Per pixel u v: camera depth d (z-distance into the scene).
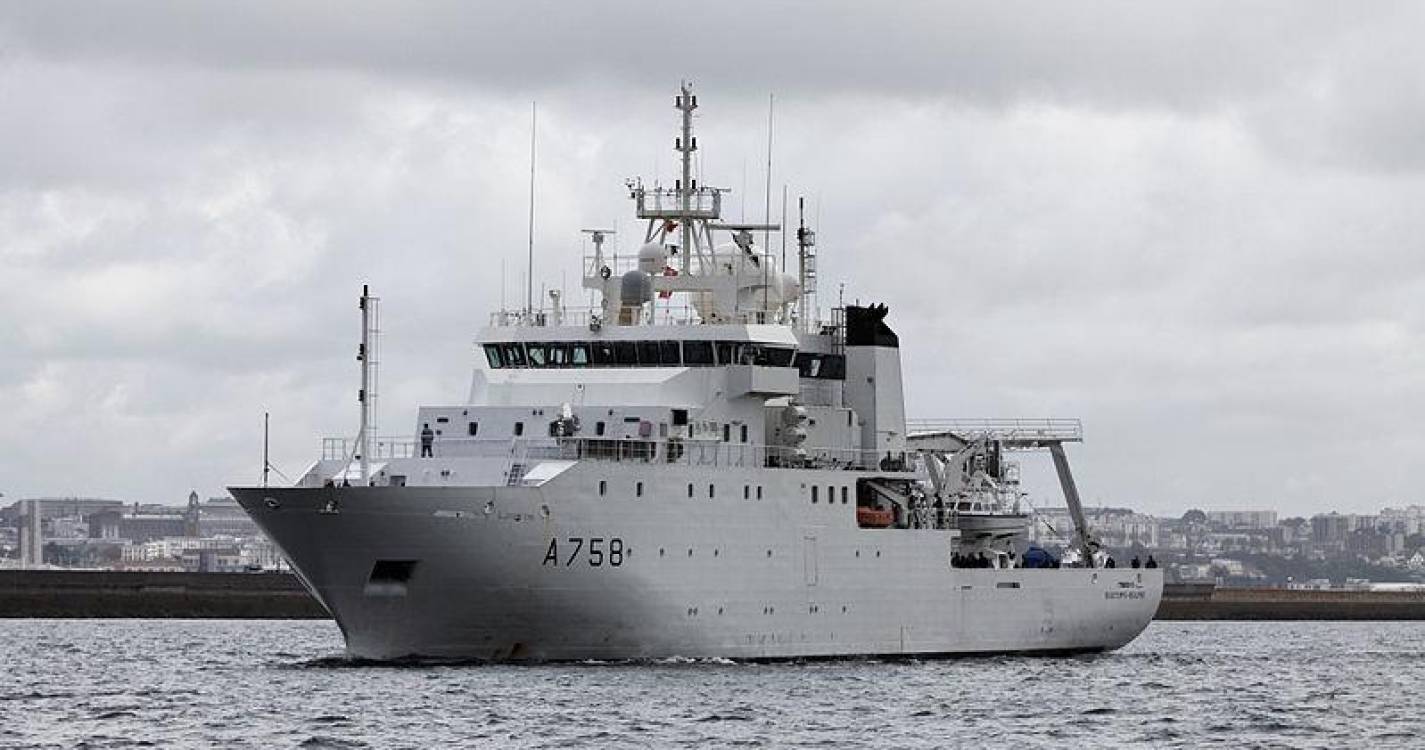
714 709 174.12
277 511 189.25
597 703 174.75
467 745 154.38
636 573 193.50
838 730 166.50
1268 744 170.12
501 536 186.75
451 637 193.62
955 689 198.75
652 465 194.00
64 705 183.50
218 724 167.50
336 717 167.50
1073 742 166.50
